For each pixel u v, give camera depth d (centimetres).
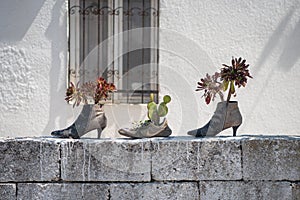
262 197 329
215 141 329
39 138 339
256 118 472
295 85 473
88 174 329
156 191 329
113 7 474
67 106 464
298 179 329
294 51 471
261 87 472
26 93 463
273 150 329
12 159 327
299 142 328
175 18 466
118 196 329
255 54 471
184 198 329
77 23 471
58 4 462
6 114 462
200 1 466
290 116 474
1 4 457
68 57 466
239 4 468
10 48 460
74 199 328
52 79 464
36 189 328
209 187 329
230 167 329
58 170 328
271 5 469
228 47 470
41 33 462
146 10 474
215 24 468
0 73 461
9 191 327
